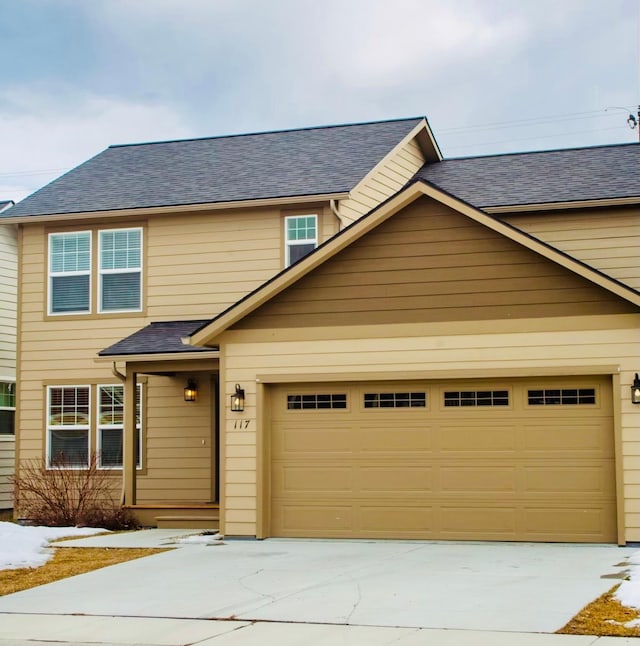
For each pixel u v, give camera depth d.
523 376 14.20
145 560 13.33
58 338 20.41
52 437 20.30
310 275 15.27
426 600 9.97
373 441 14.94
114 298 20.19
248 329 15.46
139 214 19.81
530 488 14.20
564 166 19.84
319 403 15.24
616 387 13.80
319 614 9.53
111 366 19.98
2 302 24.17
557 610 9.30
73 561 13.54
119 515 17.95
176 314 19.70
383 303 14.91
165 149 23.23
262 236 19.33
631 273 17.72
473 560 12.43
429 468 14.66
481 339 14.41
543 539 14.08
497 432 14.41
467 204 14.41
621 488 13.62
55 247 20.67
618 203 17.58
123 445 18.78
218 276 19.53
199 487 19.16
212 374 19.31
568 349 14.04
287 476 15.26
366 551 13.51
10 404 24.41
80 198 20.77
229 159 21.66
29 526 17.73
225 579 11.60
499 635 8.45
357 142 21.27
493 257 14.48
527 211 18.11
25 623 9.66
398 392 14.92
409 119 22.42
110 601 10.59
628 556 12.53
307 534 15.09
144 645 8.56
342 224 18.86
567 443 14.12
